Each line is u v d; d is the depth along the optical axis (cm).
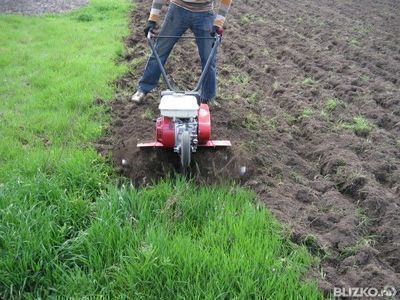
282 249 301
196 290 261
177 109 341
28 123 462
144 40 740
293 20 932
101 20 888
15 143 424
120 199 329
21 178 357
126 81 572
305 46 752
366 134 482
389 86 612
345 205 355
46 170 379
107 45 706
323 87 599
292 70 643
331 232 325
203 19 452
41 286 276
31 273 280
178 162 390
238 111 489
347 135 466
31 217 305
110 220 307
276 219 327
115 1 1009
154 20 430
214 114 474
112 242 294
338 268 298
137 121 462
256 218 318
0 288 273
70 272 276
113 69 604
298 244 312
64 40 740
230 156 398
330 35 830
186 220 324
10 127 455
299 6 1085
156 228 308
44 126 460
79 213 325
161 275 271
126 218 317
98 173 377
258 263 280
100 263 283
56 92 537
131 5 977
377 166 416
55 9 962
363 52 744
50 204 332
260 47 739
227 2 412
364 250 305
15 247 284
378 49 787
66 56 661
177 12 451
